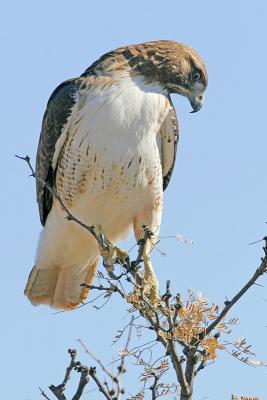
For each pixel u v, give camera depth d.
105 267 12.65
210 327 8.53
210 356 8.38
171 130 13.65
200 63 13.70
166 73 13.30
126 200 13.06
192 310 8.55
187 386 8.32
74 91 12.80
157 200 13.27
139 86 12.87
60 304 14.75
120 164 12.60
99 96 12.59
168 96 13.54
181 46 13.61
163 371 8.21
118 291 9.03
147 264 12.92
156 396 8.13
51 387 8.12
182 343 8.45
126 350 8.18
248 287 8.45
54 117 12.91
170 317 8.55
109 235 13.74
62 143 12.95
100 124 12.48
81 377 7.91
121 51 13.17
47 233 14.07
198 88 13.74
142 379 8.15
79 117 12.64
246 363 8.35
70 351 8.10
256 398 7.98
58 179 13.25
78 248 13.96
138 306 8.82
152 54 13.20
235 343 8.41
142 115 12.58
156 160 12.95
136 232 13.52
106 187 12.84
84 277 14.55
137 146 12.62
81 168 12.79
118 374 7.71
